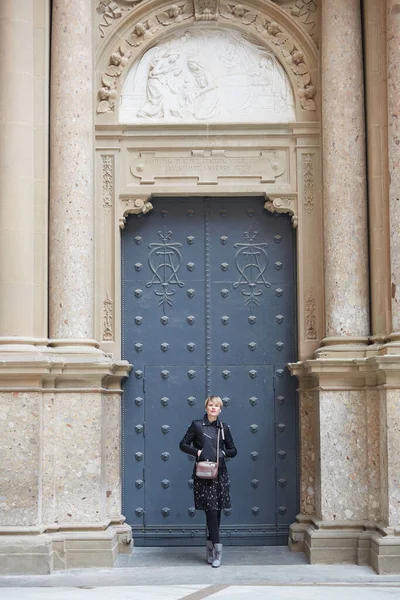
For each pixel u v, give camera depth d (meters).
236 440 12.89
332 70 12.63
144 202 12.96
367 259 12.45
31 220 12.06
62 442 11.66
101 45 13.10
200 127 13.05
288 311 13.09
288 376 12.98
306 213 12.97
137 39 13.23
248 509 12.78
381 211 12.37
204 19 13.29
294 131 13.03
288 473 12.84
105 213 12.91
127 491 12.77
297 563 11.67
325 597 9.30
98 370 11.63
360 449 11.80
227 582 10.59
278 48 13.26
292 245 13.16
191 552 12.39
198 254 13.17
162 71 13.23
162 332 13.03
